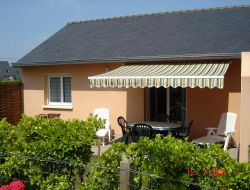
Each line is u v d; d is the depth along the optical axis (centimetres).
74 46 2450
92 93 2252
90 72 2233
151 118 2114
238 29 2000
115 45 2252
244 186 611
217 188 637
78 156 895
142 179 730
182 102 2000
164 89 2061
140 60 1920
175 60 1864
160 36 2198
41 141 893
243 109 1290
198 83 1477
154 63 1950
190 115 1933
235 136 1756
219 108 1839
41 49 2572
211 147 720
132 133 1636
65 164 877
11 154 909
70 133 892
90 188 775
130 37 2328
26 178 905
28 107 2552
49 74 2431
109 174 775
